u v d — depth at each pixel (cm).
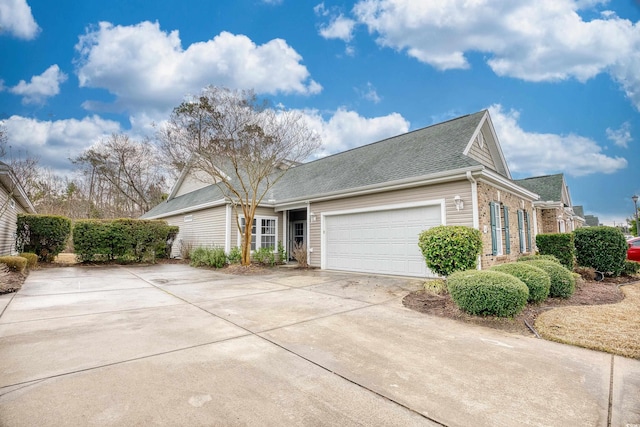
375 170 1128
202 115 1071
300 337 418
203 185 1855
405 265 966
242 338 412
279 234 1481
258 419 237
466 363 340
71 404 254
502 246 981
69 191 2950
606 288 772
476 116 1127
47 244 1327
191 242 1633
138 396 267
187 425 229
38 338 407
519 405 259
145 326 463
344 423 233
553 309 560
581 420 239
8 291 726
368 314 538
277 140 1130
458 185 860
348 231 1132
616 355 366
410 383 295
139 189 3148
